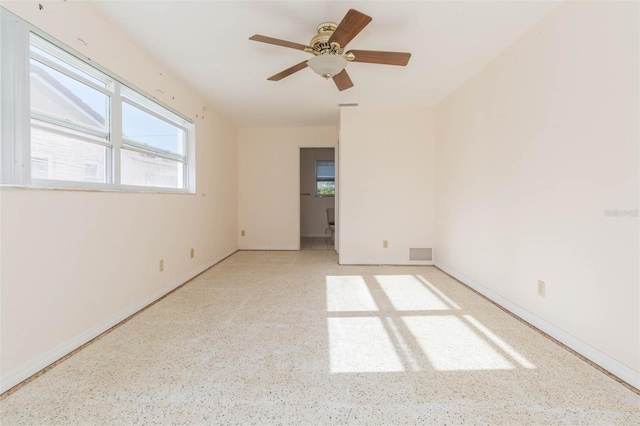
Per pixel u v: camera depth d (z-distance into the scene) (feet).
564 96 6.22
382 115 13.78
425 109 13.67
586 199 5.72
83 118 6.52
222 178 15.10
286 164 17.84
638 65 4.76
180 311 8.11
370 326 7.18
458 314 7.94
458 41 7.82
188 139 11.60
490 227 9.07
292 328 7.06
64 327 5.78
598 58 5.44
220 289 10.11
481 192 9.57
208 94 11.96
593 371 5.29
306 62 7.41
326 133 17.61
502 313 8.00
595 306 5.55
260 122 16.52
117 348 6.07
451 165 11.85
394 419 4.14
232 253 16.83
